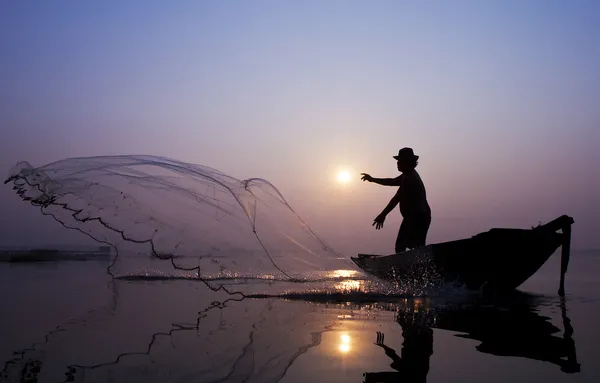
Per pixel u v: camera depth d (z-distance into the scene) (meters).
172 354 3.08
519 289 7.33
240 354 3.07
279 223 7.06
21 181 6.12
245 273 6.88
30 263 12.29
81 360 2.94
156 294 6.23
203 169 6.82
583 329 3.93
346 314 4.69
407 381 2.53
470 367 2.79
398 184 8.74
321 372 2.69
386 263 7.85
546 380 2.55
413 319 4.42
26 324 4.09
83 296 5.98
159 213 6.40
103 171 6.43
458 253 6.81
